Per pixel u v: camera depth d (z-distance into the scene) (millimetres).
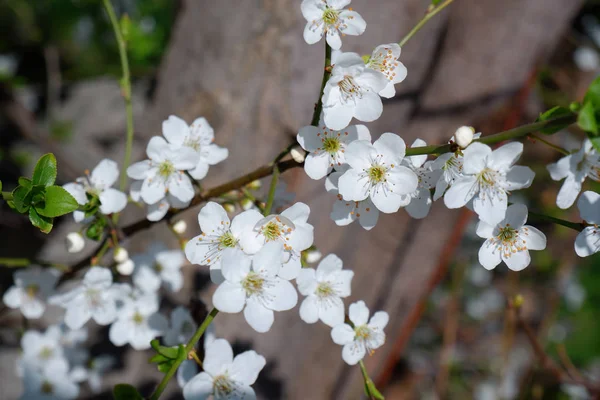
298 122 474
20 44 788
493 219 347
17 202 338
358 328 378
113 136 743
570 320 902
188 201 378
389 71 355
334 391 590
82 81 787
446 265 646
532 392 645
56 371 459
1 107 680
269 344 509
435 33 537
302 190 487
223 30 485
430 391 840
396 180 348
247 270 341
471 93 590
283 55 471
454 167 349
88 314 408
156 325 418
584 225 350
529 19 567
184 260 435
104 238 402
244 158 479
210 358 356
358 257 609
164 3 741
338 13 351
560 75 788
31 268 427
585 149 350
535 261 826
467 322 888
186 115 492
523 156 836
